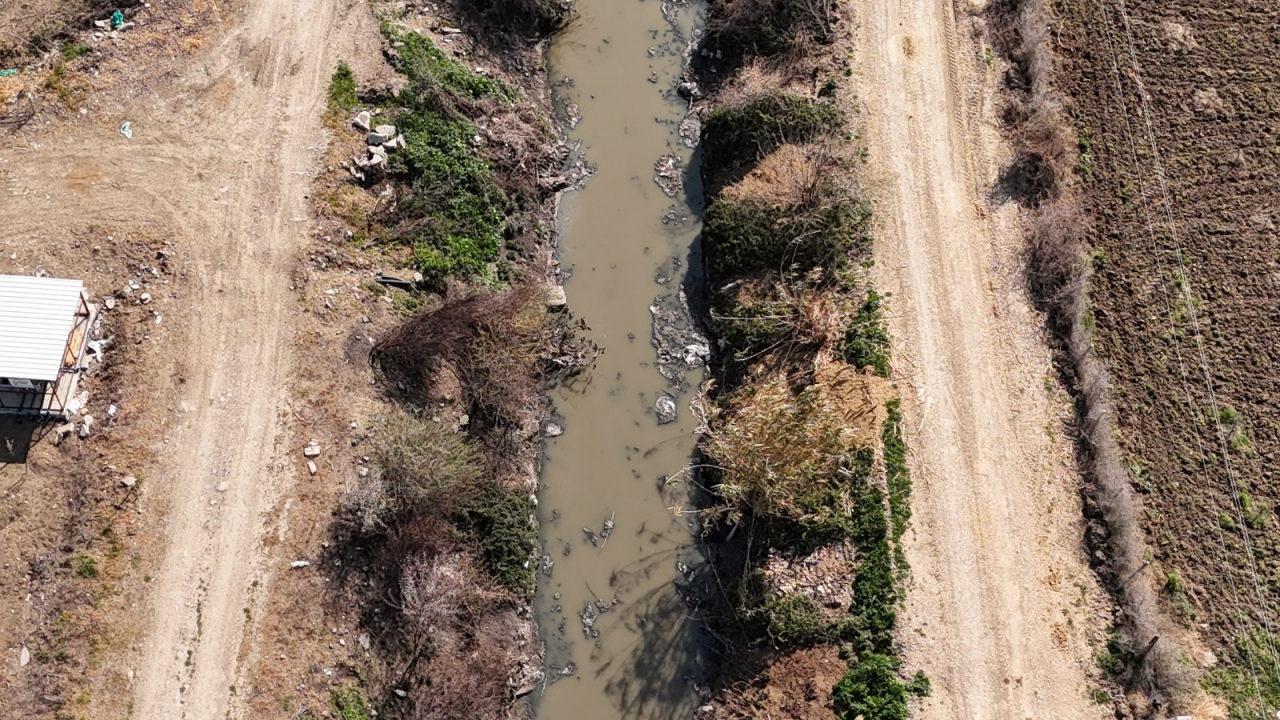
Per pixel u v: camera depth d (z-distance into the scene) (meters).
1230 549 19.02
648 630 19.27
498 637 18.59
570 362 21.73
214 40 21.92
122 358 18.25
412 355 19.77
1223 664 17.97
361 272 20.41
